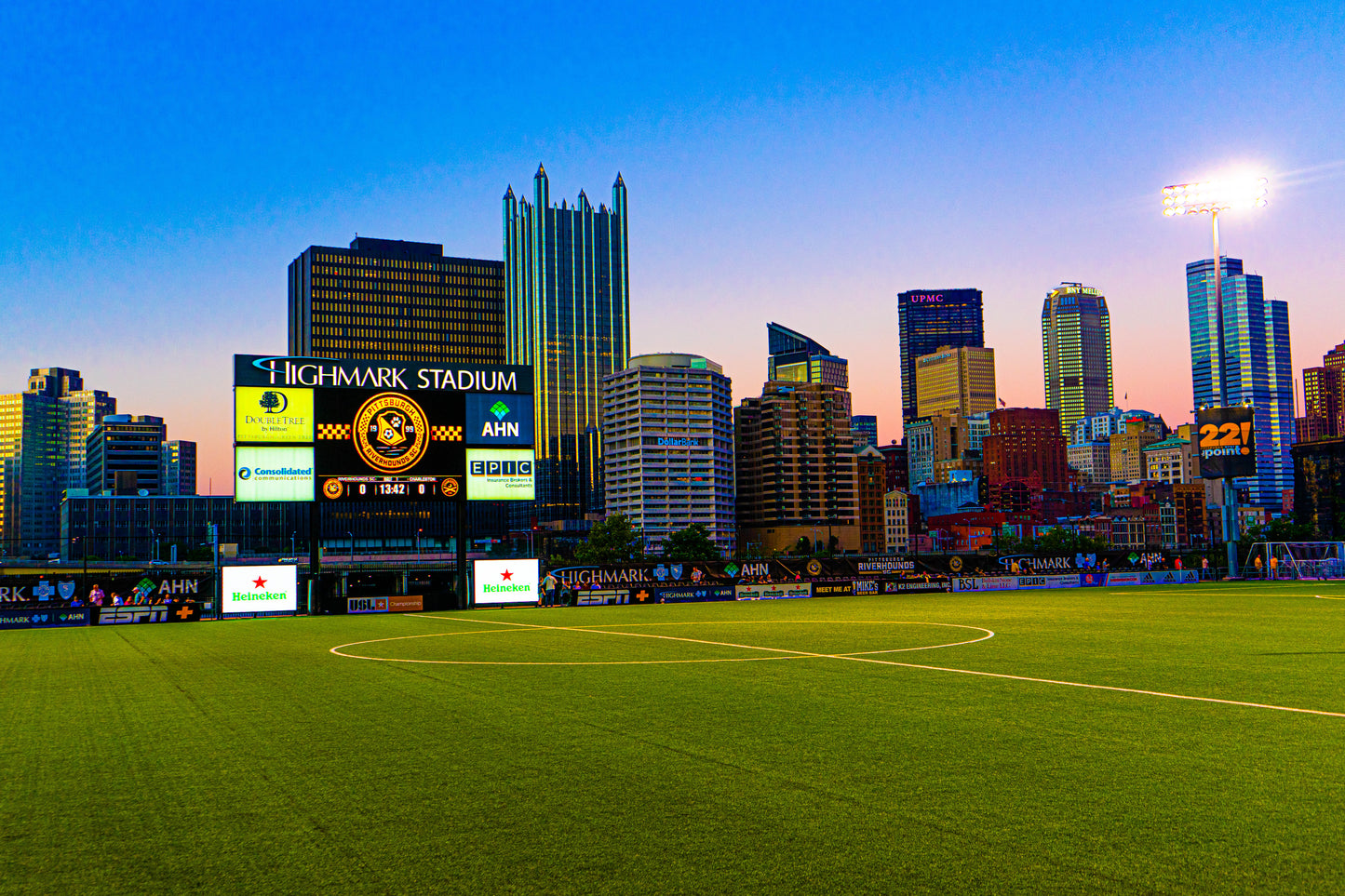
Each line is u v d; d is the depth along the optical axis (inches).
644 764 676.7
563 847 498.9
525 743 756.6
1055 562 3671.3
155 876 470.3
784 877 450.6
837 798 580.4
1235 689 1004.6
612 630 1934.1
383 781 643.5
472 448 2997.0
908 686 1047.6
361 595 2878.9
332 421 2906.0
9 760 735.7
